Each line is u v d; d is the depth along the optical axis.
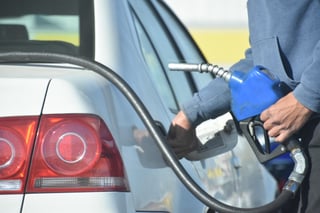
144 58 9.81
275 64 8.44
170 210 8.66
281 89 8.30
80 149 7.80
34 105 7.84
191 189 8.23
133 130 8.39
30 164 7.75
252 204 11.67
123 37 9.37
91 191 7.77
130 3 10.45
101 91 8.14
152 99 9.34
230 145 9.38
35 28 10.11
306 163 8.30
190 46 13.38
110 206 7.75
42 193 7.71
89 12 9.53
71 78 8.09
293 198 8.52
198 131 9.34
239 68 9.10
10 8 10.30
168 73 10.98
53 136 7.79
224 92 9.06
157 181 8.54
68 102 7.86
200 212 9.37
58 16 9.78
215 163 10.57
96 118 7.89
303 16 8.39
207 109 9.09
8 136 7.78
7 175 7.73
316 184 8.34
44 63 8.66
